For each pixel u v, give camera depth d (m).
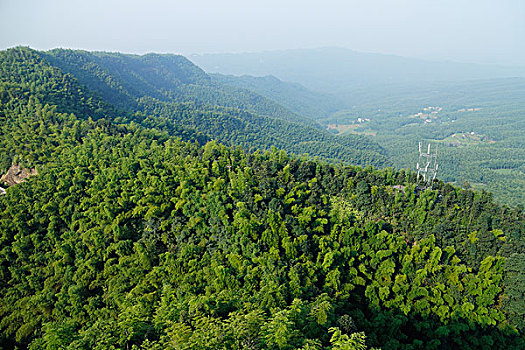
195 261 71.94
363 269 72.50
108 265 77.50
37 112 134.75
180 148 116.38
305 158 110.31
